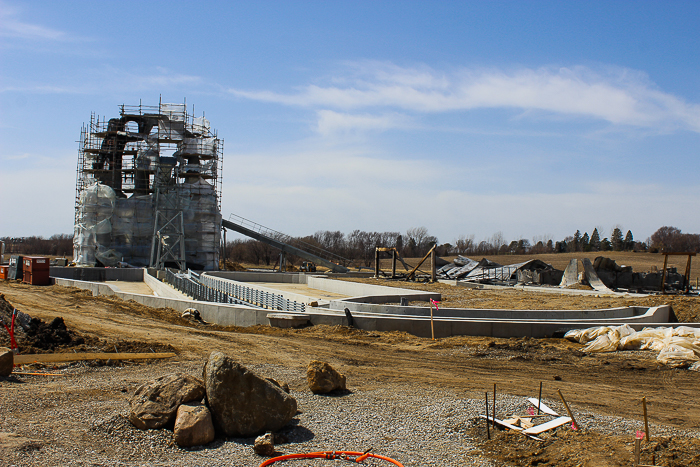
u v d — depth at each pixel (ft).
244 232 246.27
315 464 26.91
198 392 31.42
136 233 212.64
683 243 483.10
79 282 144.05
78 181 220.02
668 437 29.14
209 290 110.01
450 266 242.78
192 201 225.56
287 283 198.29
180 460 26.96
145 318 83.61
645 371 51.01
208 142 235.61
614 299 122.21
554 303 114.83
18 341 50.42
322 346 62.03
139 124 229.86
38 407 33.99
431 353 60.08
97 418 32.01
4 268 172.76
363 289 143.23
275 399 31.12
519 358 56.90
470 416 34.24
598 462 25.73
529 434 30.37
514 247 521.24
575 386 44.11
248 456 27.68
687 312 96.58
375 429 32.30
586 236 541.34
